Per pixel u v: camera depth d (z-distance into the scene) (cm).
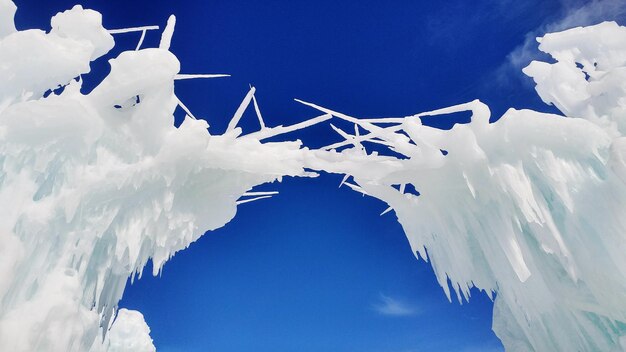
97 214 774
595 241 789
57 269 705
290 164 987
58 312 647
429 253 1088
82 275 752
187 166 876
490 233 916
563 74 1098
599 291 779
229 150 922
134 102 878
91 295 805
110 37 849
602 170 806
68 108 715
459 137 902
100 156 774
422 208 1049
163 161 828
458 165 917
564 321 863
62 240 730
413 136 962
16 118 680
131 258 812
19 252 637
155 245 911
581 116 998
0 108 722
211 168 941
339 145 1058
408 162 993
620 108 893
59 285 676
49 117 702
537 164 841
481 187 886
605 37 1129
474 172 893
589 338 827
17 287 656
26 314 621
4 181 688
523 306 915
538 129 845
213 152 908
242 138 972
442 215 1009
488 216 904
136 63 777
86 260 761
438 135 935
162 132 834
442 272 1048
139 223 829
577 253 801
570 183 816
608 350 793
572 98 1052
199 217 982
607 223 764
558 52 1182
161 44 852
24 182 696
